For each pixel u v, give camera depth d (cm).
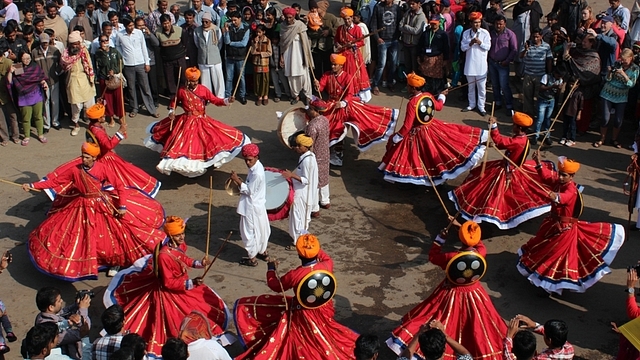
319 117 1103
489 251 1047
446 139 1133
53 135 1402
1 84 1316
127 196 1012
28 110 1339
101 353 705
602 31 1424
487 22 1512
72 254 948
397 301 942
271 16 1506
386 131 1229
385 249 1054
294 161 1305
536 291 961
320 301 768
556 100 1402
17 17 1755
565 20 1603
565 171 886
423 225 1113
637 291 955
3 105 1334
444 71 1537
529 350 660
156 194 1173
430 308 805
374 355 670
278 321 796
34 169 1272
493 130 1035
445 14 1540
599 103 1338
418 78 1113
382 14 1547
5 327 812
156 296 827
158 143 1212
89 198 954
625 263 1014
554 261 912
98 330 891
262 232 988
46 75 1375
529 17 1547
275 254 1041
